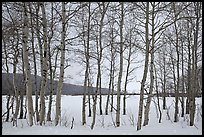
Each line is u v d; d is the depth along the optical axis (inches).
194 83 684.1
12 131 499.5
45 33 582.6
